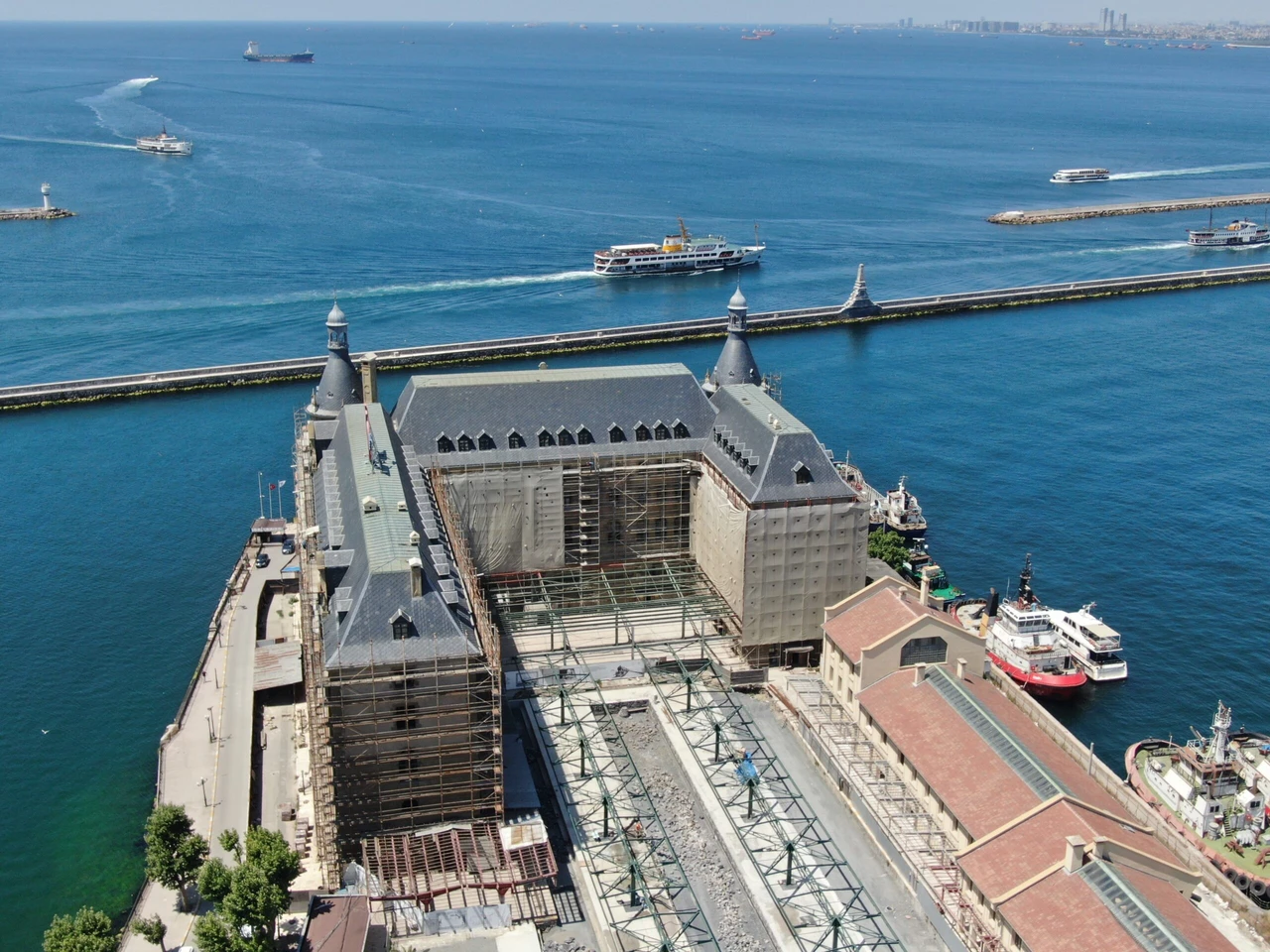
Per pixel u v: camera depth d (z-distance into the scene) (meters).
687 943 115.00
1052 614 177.38
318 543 143.75
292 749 144.62
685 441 177.88
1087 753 141.88
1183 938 98.69
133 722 153.62
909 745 133.00
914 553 196.38
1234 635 179.25
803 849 127.56
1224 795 136.25
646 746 147.75
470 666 123.00
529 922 116.12
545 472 171.12
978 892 113.00
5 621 175.75
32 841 132.62
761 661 164.25
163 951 110.88
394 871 119.56
